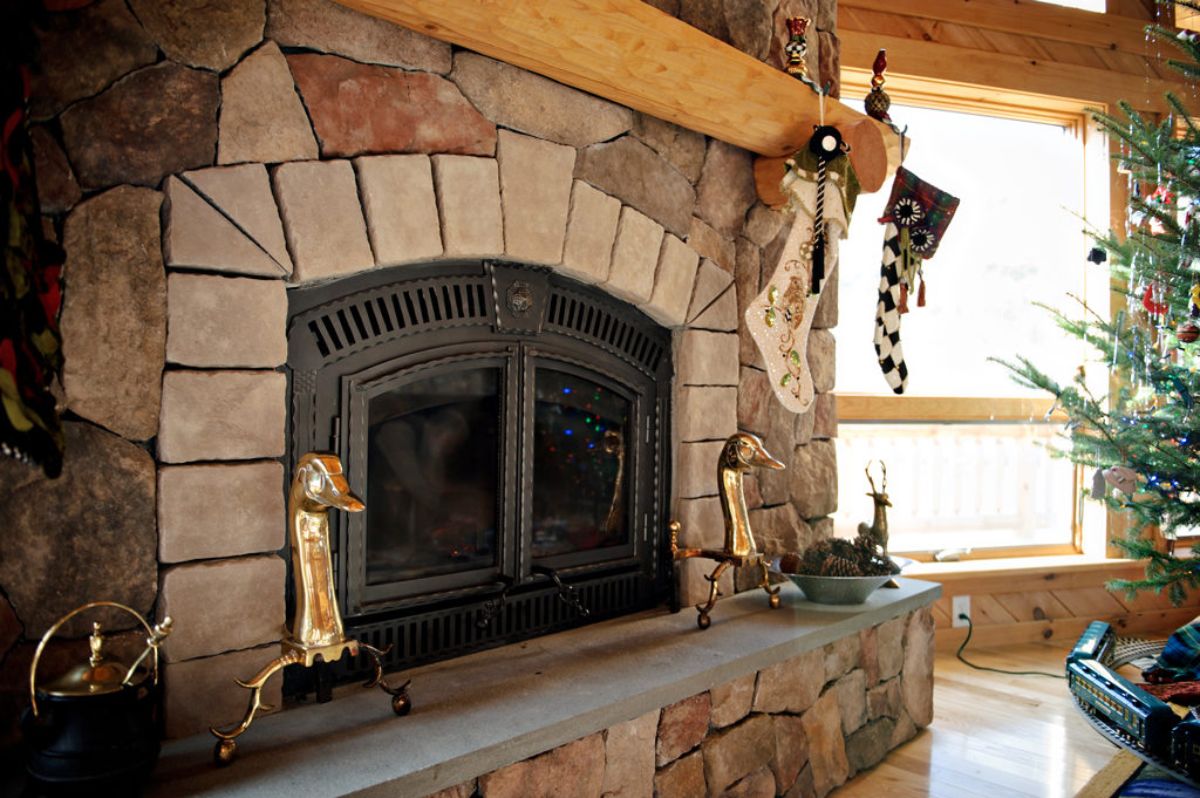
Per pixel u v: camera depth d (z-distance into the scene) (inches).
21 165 42.4
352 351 69.0
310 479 58.1
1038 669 131.0
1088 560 151.4
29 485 52.7
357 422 69.2
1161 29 120.9
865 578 94.4
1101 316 147.6
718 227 97.5
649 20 76.3
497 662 75.8
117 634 55.9
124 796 48.6
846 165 96.5
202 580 58.6
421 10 63.9
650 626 87.3
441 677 71.6
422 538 76.8
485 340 77.4
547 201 78.5
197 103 57.9
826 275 98.2
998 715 112.3
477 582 77.9
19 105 42.2
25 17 42.9
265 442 61.4
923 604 105.3
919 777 94.1
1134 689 79.4
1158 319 123.3
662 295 90.2
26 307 41.9
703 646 81.0
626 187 86.3
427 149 70.1
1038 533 155.6
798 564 97.4
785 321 94.6
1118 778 92.9
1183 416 116.1
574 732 63.5
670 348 95.7
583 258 82.0
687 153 93.4
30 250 42.6
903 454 145.8
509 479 79.9
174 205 56.8
